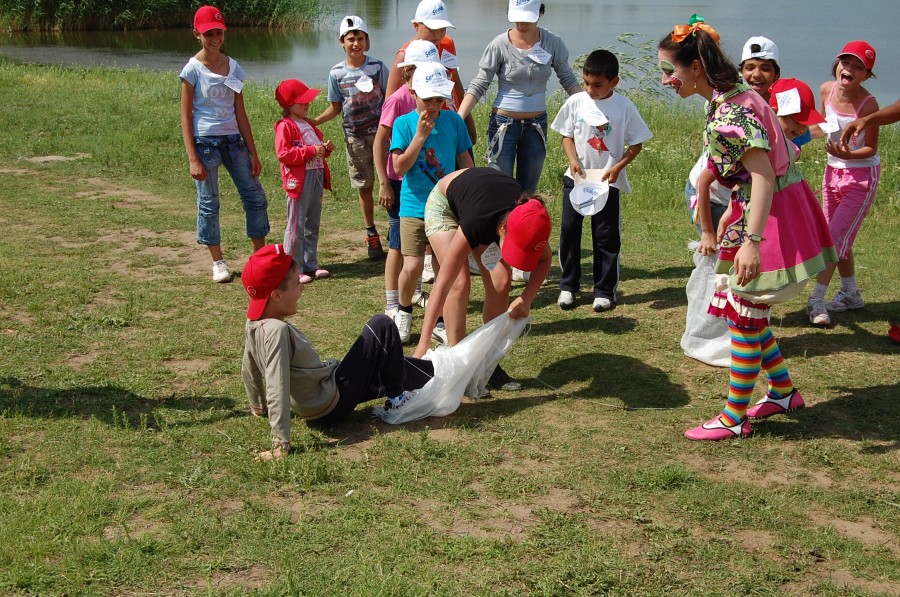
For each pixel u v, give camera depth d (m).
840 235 6.37
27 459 4.27
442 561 3.56
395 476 4.20
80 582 3.37
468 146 6.23
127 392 5.10
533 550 3.64
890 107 5.88
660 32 28.02
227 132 7.19
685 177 10.34
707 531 3.81
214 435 4.58
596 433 4.70
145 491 4.05
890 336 6.00
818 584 3.46
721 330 5.68
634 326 6.35
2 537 3.59
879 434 4.70
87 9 30.42
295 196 7.12
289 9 33.75
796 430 4.75
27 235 8.32
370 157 7.81
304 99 7.13
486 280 5.25
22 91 15.95
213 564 3.49
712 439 4.62
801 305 6.77
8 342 5.79
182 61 24.48
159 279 7.24
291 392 4.52
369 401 5.09
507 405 5.07
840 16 33.66
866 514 3.97
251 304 4.46
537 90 7.30
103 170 10.95
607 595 3.38
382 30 31.45
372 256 8.02
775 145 4.35
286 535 3.71
